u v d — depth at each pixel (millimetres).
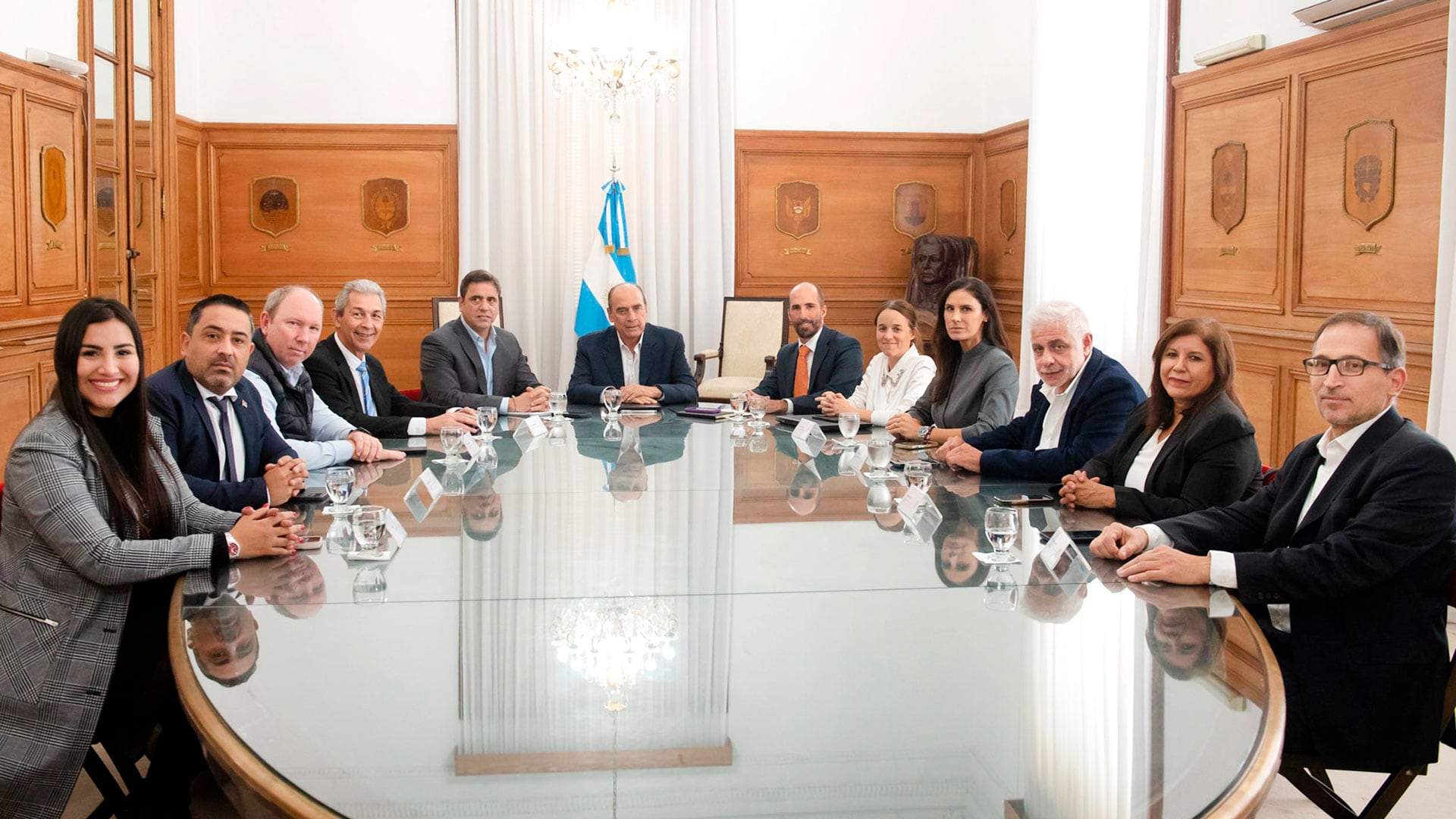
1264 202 5242
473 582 2049
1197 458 2639
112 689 2270
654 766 1317
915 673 1622
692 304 8203
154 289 6801
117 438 2305
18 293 5102
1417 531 2039
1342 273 4746
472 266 7988
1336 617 2109
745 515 2629
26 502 2100
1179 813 1207
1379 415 2217
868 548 2326
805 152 8234
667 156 8062
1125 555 2260
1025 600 1974
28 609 2102
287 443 3197
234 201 7844
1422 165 4305
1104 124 6422
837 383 5031
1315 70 4863
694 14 7973
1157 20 5855
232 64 7762
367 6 7805
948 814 1198
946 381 4172
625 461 3391
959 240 7961
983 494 2926
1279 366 5148
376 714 1460
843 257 8352
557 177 8031
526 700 1510
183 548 2115
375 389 4488
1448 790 2809
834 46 8188
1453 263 3953
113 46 6203
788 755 1344
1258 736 1409
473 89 7875
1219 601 1976
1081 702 1510
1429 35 4254
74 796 2701
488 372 5258
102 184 6062
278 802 1223
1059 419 3385
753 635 1778
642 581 2072
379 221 7961
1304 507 2303
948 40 8250
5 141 4969
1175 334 2715
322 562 2186
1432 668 2070
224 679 1574
